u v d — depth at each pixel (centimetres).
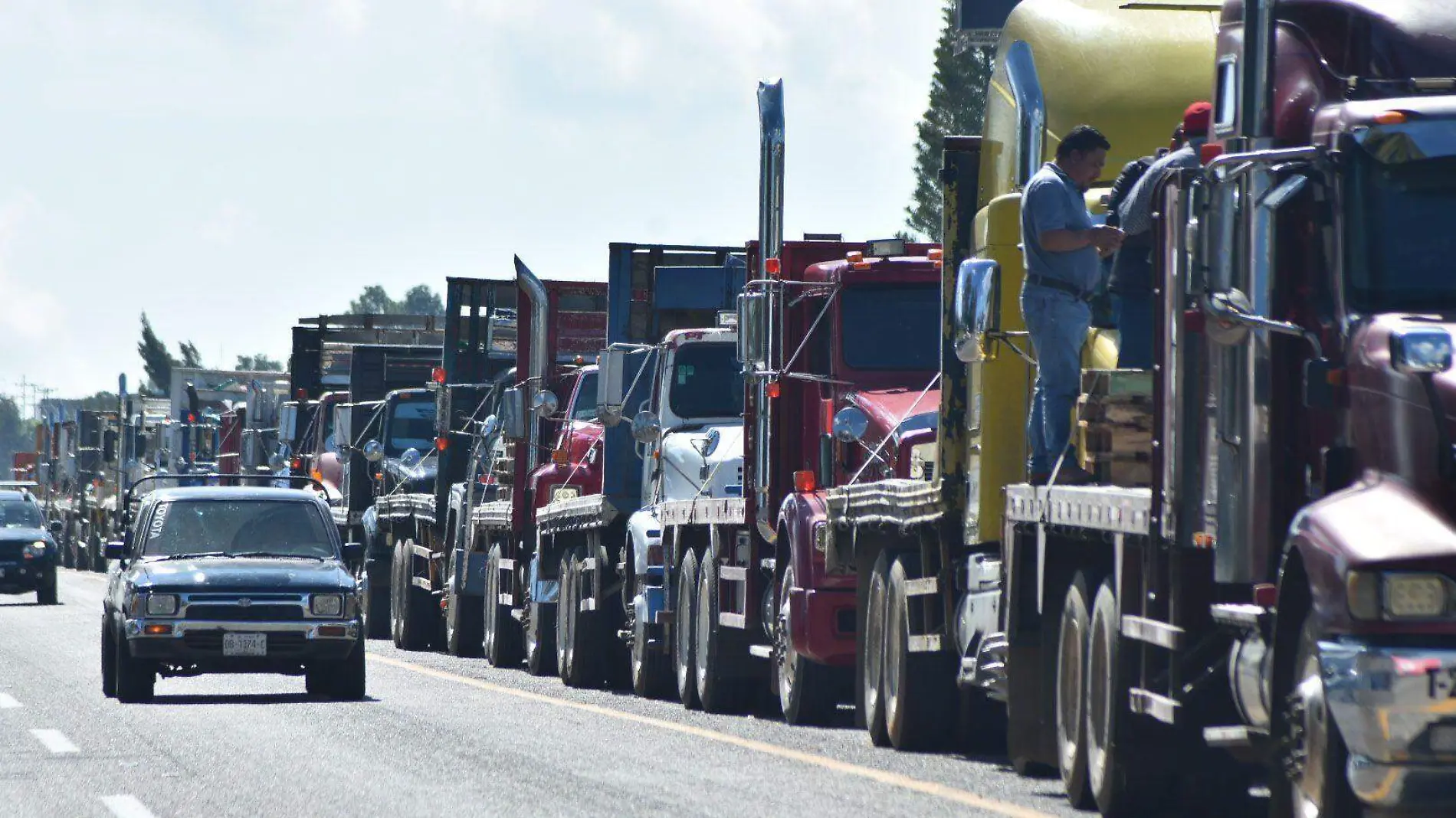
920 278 4838
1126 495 2948
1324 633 2361
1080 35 3816
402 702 5294
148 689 5338
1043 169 3462
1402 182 2561
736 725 4756
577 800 3181
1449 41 2700
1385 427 2444
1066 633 3284
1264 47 2683
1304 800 2458
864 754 4000
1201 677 2838
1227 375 2709
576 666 6275
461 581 7981
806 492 4778
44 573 12081
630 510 6081
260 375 13938
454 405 8631
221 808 3150
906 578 4144
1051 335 3431
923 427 4562
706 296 6688
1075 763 3155
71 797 3306
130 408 18438
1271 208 2628
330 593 5347
